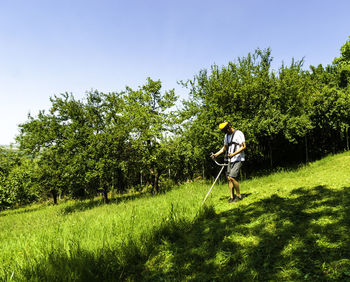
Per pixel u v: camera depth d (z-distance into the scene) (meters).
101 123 13.48
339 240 2.57
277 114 11.16
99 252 2.84
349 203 3.67
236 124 10.59
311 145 16.31
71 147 12.00
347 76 20.66
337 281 1.93
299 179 6.93
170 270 2.64
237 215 4.12
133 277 2.61
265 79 11.61
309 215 3.48
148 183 17.72
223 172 13.75
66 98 13.27
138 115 12.19
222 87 11.34
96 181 13.11
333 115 15.18
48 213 11.63
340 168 7.75
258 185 7.13
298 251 2.53
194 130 11.51
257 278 2.19
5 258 3.23
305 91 13.11
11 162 18.17
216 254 2.79
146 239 3.37
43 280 2.26
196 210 4.46
